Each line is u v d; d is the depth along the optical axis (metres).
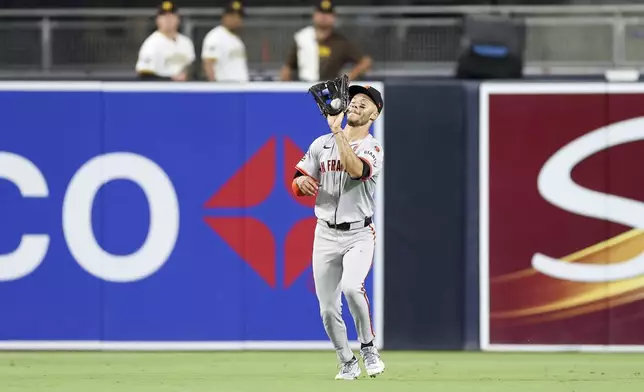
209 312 35.78
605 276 35.38
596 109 35.25
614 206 35.28
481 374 30.27
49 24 43.91
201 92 35.59
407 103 35.50
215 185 35.69
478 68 38.50
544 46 43.88
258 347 35.72
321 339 35.66
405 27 44.25
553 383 28.25
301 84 35.56
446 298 35.59
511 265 35.47
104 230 35.72
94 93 35.66
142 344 35.78
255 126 35.59
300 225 35.62
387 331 35.69
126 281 35.81
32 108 35.72
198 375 30.14
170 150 35.69
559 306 35.41
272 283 35.72
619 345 35.38
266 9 44.50
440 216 35.59
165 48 41.38
